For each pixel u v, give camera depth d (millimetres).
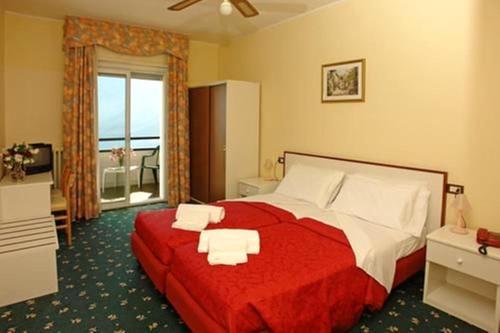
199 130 5238
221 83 4664
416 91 2996
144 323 2283
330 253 2268
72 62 4332
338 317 2082
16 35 4152
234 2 2699
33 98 4301
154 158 5992
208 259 2115
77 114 4402
